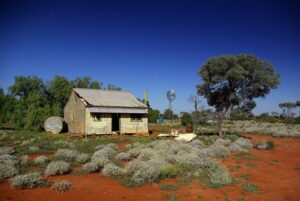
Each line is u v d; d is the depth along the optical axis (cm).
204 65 3083
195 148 2000
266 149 2256
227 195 1055
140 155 1662
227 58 2902
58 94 5306
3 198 984
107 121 3497
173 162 1594
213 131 4022
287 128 4597
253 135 3681
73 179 1254
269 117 7831
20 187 1096
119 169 1332
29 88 5394
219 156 1877
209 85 3083
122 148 2298
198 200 1003
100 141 2758
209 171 1377
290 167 1561
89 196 1024
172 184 1187
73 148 2216
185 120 5397
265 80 2848
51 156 1867
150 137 3158
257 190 1117
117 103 3659
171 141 2570
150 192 1081
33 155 1961
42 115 4197
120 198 1012
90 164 1404
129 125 3631
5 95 5259
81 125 3497
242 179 1273
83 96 3591
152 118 6494
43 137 3105
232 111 3159
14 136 3198
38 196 1012
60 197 1005
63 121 3875
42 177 1283
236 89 3036
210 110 5338
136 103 3841
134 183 1178
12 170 1277
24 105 4512
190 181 1227
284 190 1128
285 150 2219
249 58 2900
